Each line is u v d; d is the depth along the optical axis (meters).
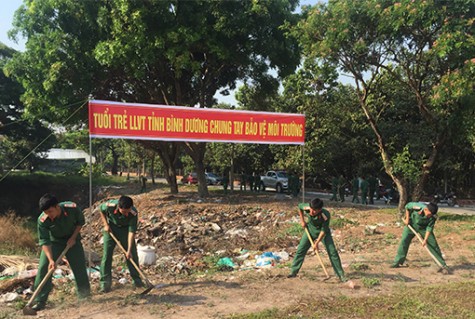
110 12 18.08
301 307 5.50
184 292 6.21
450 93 11.35
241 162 37.88
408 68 14.27
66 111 19.70
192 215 16.53
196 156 22.50
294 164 28.16
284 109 32.03
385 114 25.31
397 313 5.30
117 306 5.56
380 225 13.16
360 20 13.09
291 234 12.48
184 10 17.84
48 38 19.03
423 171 14.48
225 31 18.25
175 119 8.48
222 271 8.44
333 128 27.09
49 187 35.94
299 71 27.62
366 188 21.78
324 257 9.15
